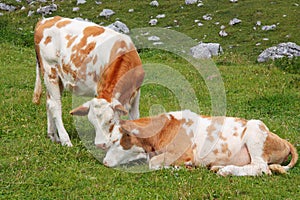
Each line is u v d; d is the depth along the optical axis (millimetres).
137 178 7289
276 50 16891
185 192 6711
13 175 7238
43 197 6637
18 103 10852
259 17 20703
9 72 14352
